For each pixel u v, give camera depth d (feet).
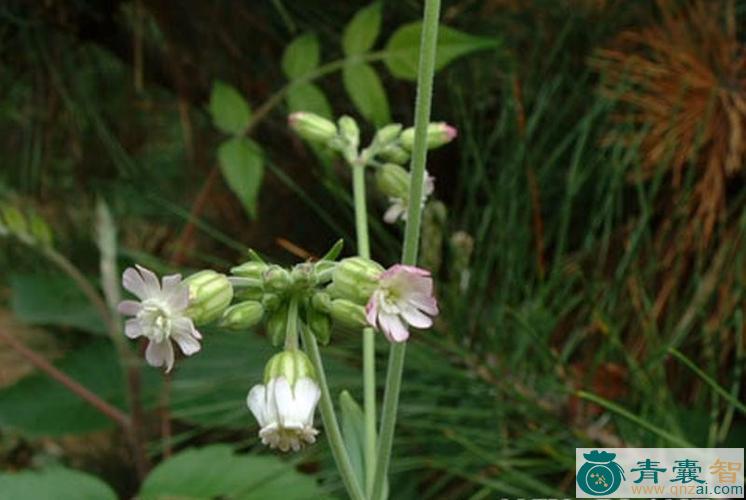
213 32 2.23
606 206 1.80
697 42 2.02
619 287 1.74
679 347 1.80
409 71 1.93
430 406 1.74
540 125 2.04
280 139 2.26
